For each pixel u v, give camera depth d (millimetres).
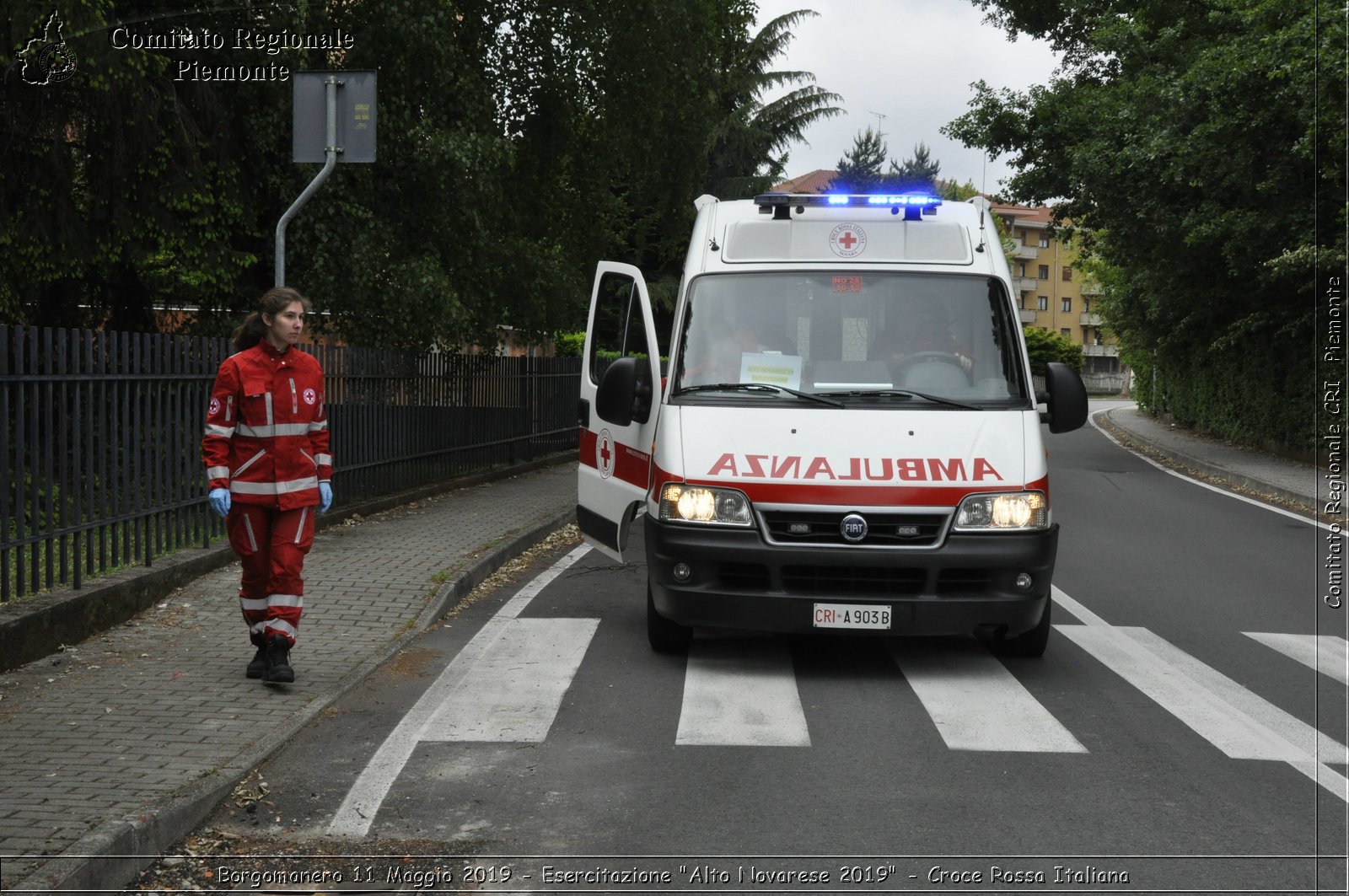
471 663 7230
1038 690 6770
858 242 8008
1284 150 20859
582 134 21609
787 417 7234
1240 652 7797
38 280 13016
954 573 6848
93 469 7906
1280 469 21172
